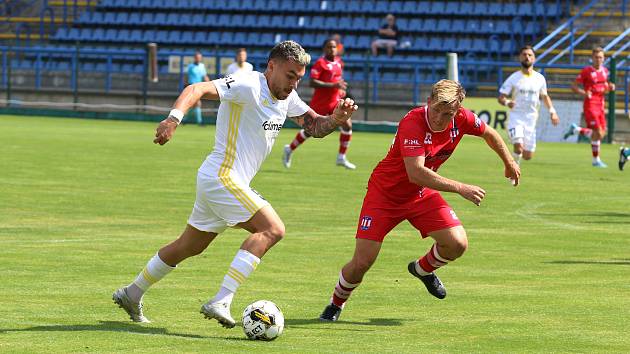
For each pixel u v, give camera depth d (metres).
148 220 30.28
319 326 17.39
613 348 15.95
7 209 31.86
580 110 74.75
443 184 17.00
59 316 17.64
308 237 27.83
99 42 96.50
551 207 35.78
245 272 16.02
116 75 87.38
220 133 16.52
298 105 17.31
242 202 16.25
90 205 33.25
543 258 25.12
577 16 85.38
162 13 97.06
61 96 87.94
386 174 17.80
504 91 48.31
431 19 89.31
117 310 18.28
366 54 81.62
